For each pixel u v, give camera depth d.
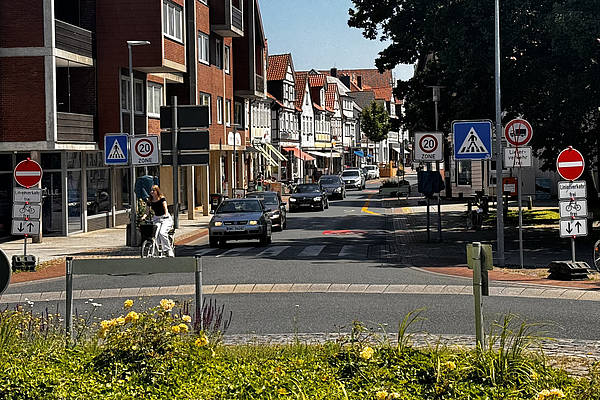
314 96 119.94
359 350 8.15
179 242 32.31
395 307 15.09
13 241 33.44
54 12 35.91
